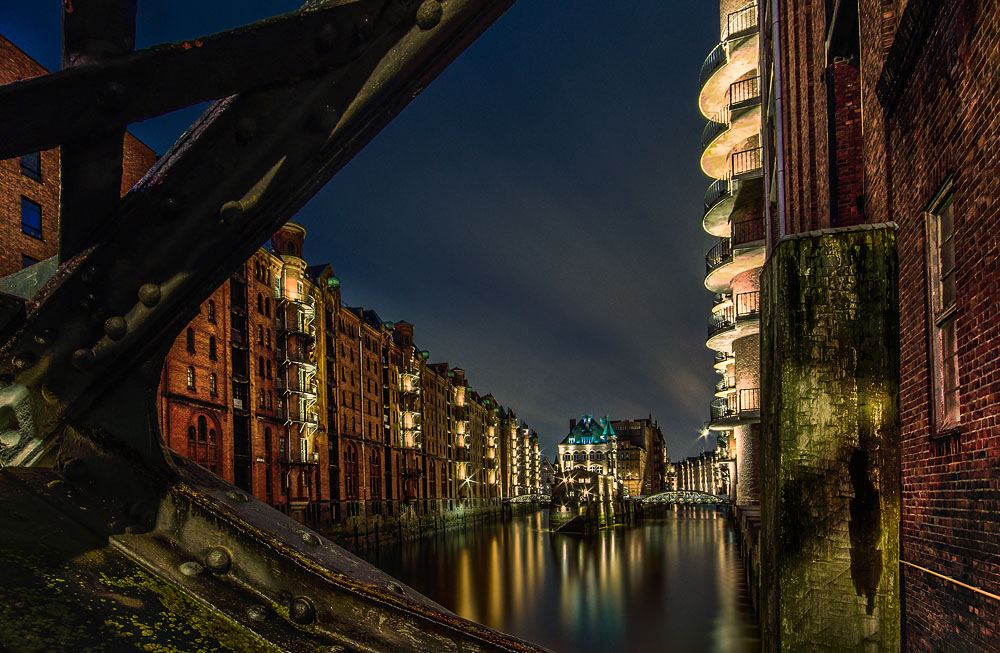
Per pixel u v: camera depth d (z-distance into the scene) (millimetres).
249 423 40406
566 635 26172
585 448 170750
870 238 2955
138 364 1373
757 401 30281
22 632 823
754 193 28266
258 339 43031
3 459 1323
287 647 1085
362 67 1305
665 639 24594
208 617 1085
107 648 861
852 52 7848
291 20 1200
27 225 24672
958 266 4238
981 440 3848
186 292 1339
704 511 167625
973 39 3852
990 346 3701
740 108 28078
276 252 47688
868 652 2756
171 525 1271
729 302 35562
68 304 1297
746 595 31828
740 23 29453
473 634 1239
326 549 1462
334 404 55719
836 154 7891
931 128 4629
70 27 1116
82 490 1269
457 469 100875
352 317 61500
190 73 1146
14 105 1011
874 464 2855
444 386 96750
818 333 2957
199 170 1314
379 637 1190
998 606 3512
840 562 2824
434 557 54531
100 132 1210
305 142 1315
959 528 4172
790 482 2920
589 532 79625
